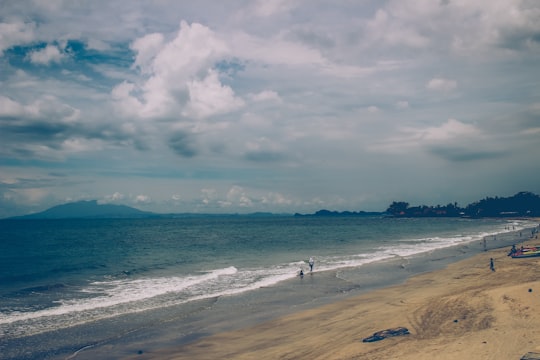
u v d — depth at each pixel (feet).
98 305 70.13
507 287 61.72
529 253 115.55
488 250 152.97
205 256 155.02
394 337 44.70
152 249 188.03
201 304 71.15
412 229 390.42
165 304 71.10
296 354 43.29
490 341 38.37
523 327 41.70
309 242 227.61
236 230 393.09
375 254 152.46
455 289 72.79
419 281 89.40
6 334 53.31
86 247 200.64
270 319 61.36
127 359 44.80
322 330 52.80
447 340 40.86
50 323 58.65
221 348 47.88
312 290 83.46
